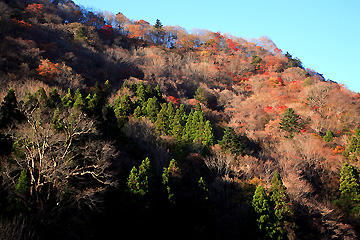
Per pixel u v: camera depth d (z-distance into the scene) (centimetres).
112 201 3081
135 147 4262
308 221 3853
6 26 7606
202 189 3712
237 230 3641
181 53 15500
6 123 2967
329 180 5119
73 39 10112
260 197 3703
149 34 16488
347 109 8231
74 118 3120
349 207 4462
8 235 1870
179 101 8494
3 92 4209
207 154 5056
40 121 2805
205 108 8325
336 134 7219
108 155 3119
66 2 14725
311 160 5538
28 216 2281
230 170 4716
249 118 8250
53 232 2359
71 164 2669
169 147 5034
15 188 2392
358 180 4622
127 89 7162
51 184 2594
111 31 13850
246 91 11512
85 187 2917
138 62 11206
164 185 3556
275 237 3503
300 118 7388
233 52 16388
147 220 3072
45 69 6300
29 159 2453
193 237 3369
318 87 9238
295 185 4259
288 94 9988
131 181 3234
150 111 6169
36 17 10206
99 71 8744
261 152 6141
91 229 2738
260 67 14075
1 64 5972
